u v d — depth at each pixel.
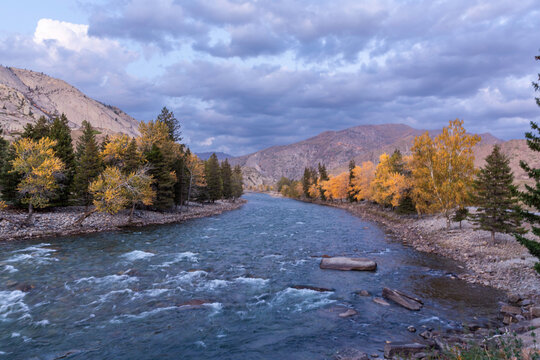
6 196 41.53
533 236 29.92
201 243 33.81
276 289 19.48
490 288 19.64
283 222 54.50
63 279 20.44
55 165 37.34
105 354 11.73
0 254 26.41
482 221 29.97
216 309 16.20
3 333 13.23
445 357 9.53
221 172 108.88
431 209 41.38
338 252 30.30
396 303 17.20
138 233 39.12
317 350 12.01
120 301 16.98
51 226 37.69
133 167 52.78
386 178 69.31
